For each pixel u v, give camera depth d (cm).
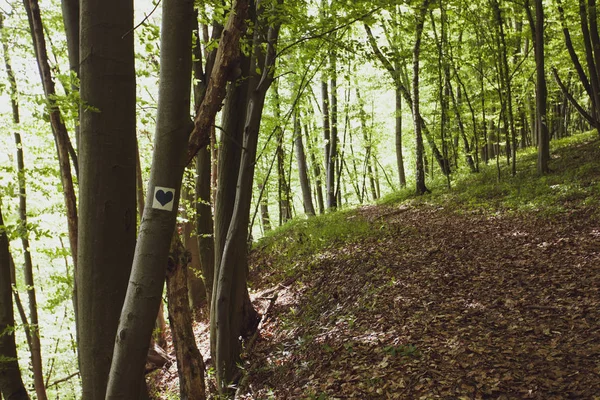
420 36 1667
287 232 1698
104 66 314
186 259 582
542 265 812
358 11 651
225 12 562
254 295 1182
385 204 1853
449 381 502
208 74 655
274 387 657
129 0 326
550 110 2464
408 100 1886
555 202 1202
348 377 573
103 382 324
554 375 479
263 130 1499
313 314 897
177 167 279
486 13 1614
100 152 316
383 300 790
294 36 657
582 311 603
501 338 575
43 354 1276
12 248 826
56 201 874
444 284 808
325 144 2155
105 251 319
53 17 710
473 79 2108
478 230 1136
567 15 1504
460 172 2142
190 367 587
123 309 278
